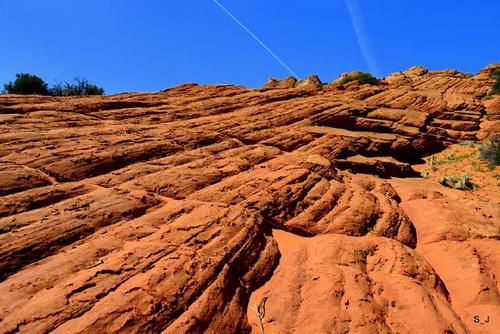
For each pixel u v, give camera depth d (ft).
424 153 74.08
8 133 36.81
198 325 20.99
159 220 28.58
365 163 56.70
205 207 31.27
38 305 18.75
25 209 26.50
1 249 21.99
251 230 30.40
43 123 42.91
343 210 37.63
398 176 60.39
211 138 48.19
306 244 32.65
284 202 35.83
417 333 23.72
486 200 50.85
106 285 20.97
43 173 31.55
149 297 20.85
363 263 30.73
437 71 135.13
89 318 18.66
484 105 93.35
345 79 123.54
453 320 25.07
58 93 87.61
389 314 25.43
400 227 38.09
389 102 88.02
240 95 71.10
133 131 44.83
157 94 69.00
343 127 68.95
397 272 29.91
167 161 38.99
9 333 17.15
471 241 35.14
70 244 24.48
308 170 41.96
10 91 82.43
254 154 45.70
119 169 35.78
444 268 32.63
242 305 24.50
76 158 34.35
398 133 71.87
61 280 21.07
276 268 29.14
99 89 91.40
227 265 25.95
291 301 24.90
